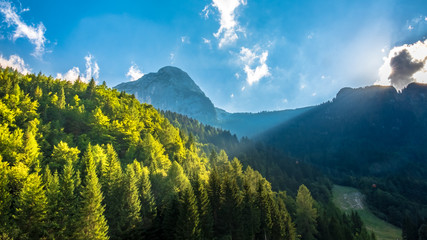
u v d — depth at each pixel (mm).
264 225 53250
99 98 107500
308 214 70062
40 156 45938
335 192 155375
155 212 44375
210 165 101375
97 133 71125
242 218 49531
